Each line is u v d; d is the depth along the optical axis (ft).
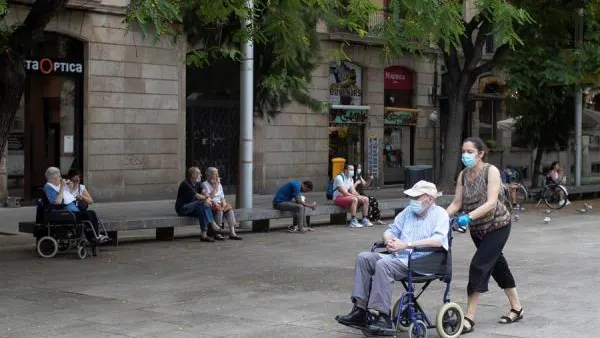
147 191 78.13
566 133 91.15
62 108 73.61
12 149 70.95
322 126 95.09
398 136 106.11
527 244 48.75
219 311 29.48
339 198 59.36
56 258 42.91
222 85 86.28
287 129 91.20
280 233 55.21
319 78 93.09
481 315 28.45
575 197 86.79
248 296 32.40
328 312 29.19
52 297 32.19
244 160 56.29
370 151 101.30
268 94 58.85
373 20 81.46
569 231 56.03
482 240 25.99
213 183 51.37
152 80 77.82
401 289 33.55
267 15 45.06
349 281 35.94
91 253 44.62
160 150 78.95
